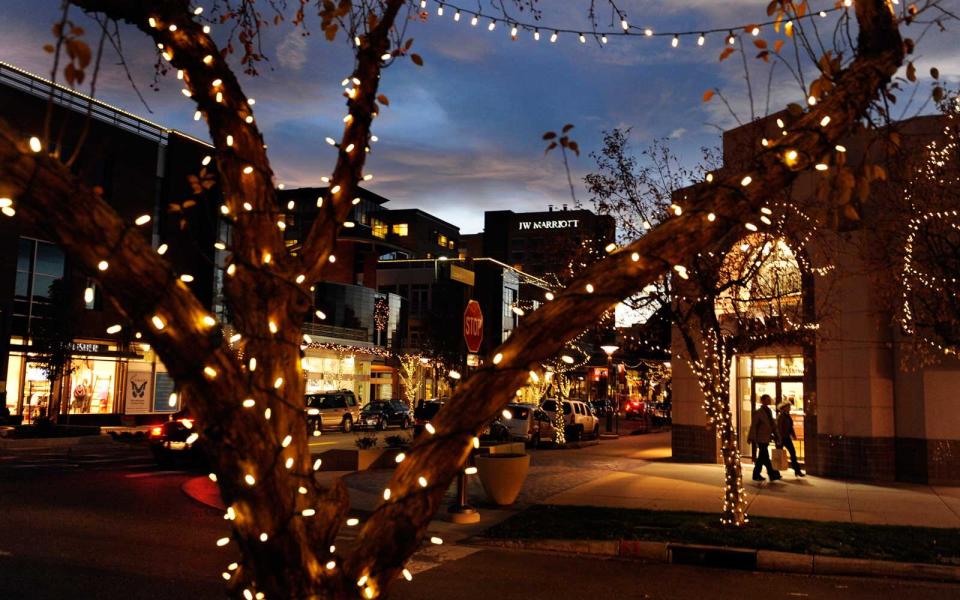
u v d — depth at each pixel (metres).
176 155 39.66
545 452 25.14
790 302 17.73
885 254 13.16
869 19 2.98
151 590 7.52
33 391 34.50
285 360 2.34
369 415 38.94
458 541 10.71
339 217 2.71
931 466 16.73
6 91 30.14
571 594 7.94
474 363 11.70
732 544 9.75
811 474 18.30
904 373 17.31
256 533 2.15
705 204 2.46
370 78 2.90
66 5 1.90
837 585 8.55
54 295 31.27
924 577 8.84
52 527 10.60
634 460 21.72
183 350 2.03
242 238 2.43
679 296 11.59
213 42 2.64
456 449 2.26
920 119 13.05
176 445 18.48
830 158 2.89
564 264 15.97
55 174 1.87
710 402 11.51
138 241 1.98
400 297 70.25
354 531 10.91
